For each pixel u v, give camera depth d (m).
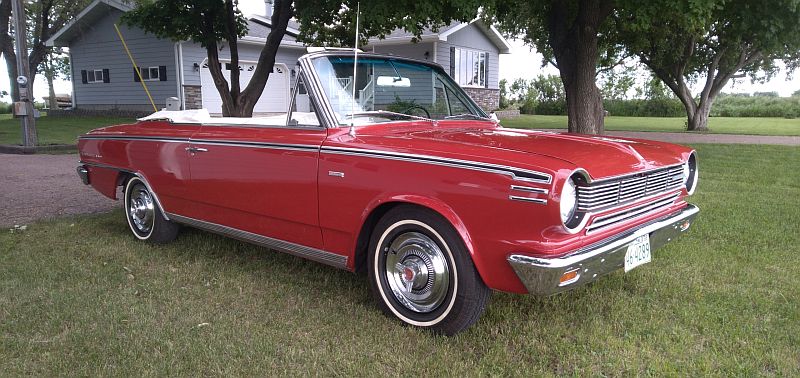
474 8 8.87
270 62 13.31
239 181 4.02
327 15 11.61
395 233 3.33
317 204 3.55
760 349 3.09
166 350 3.03
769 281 4.11
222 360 2.93
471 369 2.87
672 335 3.24
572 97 11.17
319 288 3.98
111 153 5.25
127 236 5.29
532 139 3.41
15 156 11.60
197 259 4.61
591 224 2.93
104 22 23.03
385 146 3.24
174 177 4.57
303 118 4.44
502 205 2.80
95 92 24.30
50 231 5.41
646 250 3.35
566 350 3.08
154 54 21.67
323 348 3.08
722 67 21.61
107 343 3.10
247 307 3.63
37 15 24.48
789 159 11.39
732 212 6.25
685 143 15.31
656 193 3.45
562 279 2.81
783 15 10.92
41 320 3.39
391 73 4.06
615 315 3.50
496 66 28.16
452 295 3.12
